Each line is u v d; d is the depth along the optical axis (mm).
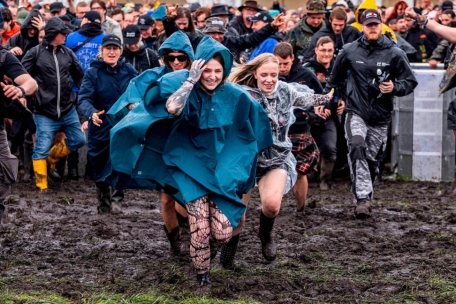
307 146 10859
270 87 7664
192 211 6953
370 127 11180
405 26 17969
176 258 8469
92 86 10578
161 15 10797
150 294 7066
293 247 9180
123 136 6965
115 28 15406
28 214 11164
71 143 13336
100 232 9867
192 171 6871
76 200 12641
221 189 6840
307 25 14625
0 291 7180
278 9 22656
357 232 10031
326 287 7387
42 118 13133
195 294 7039
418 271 8055
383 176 15414
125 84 10664
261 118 7195
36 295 7070
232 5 24703
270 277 7770
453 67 9922
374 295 7223
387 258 8633
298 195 11195
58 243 9312
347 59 11062
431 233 9914
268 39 14188
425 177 15117
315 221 10828
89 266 8227
